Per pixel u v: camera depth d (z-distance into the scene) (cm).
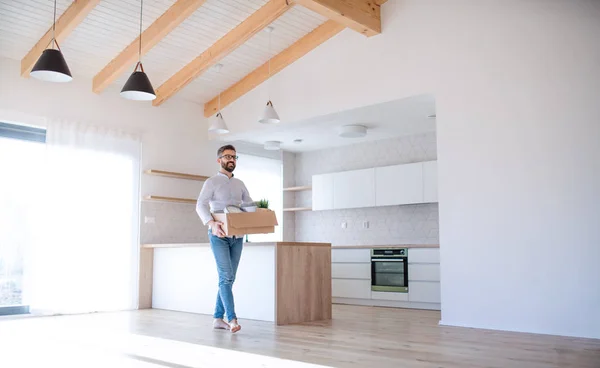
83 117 648
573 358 343
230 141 814
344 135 715
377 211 816
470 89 509
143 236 691
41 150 626
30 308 588
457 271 505
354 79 604
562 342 406
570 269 444
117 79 675
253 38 639
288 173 916
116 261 658
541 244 459
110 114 674
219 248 459
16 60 598
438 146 525
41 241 600
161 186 719
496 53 496
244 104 730
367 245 734
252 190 847
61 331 471
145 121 709
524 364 324
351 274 748
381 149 814
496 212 485
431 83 537
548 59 467
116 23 572
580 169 444
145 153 705
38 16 539
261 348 379
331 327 488
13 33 559
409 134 774
